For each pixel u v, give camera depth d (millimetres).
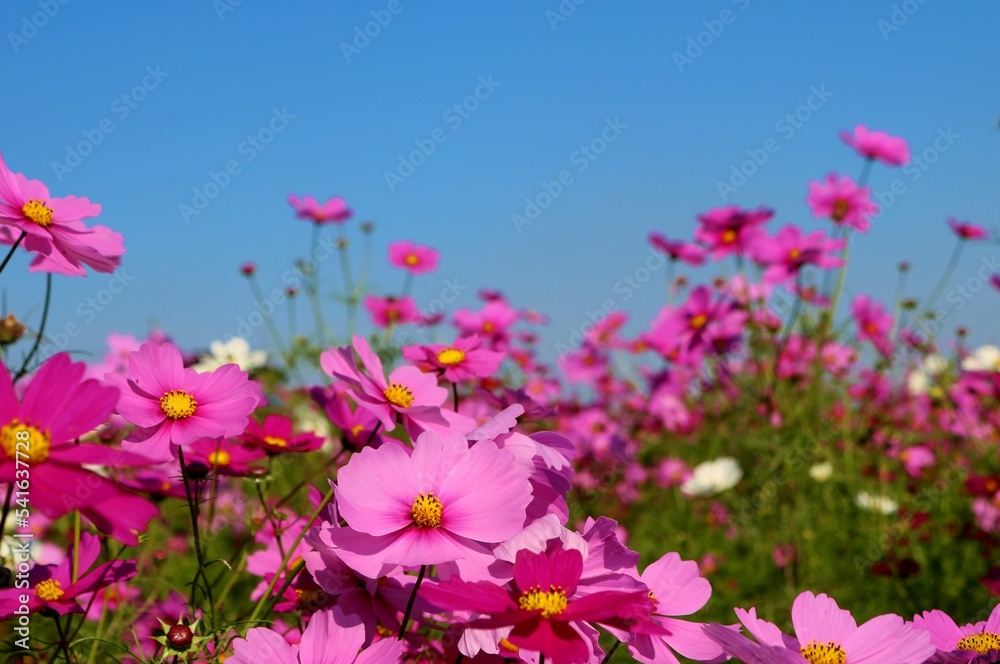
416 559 1071
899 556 1944
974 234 2369
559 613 1059
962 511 2232
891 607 1785
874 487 2287
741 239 2125
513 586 1079
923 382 2852
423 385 1233
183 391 1167
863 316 2633
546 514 1114
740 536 2176
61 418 1052
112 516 1041
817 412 2254
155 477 1270
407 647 1132
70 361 1058
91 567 1249
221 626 1135
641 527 2309
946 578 1812
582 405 3223
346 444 1280
